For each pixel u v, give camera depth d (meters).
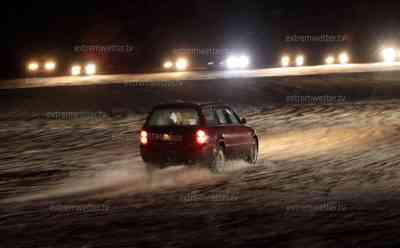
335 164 38.41
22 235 22.94
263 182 33.22
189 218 24.84
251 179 34.31
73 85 107.06
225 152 37.75
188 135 35.91
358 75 110.75
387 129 56.09
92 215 26.22
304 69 129.12
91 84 108.12
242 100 85.06
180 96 89.81
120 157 45.06
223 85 101.00
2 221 25.59
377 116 66.38
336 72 117.75
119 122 67.56
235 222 23.84
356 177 33.62
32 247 21.12
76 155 46.78
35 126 66.00
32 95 93.81
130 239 21.72
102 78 122.38
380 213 24.53
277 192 30.14
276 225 23.08
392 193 28.88
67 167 41.28
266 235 21.58
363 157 40.84
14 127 65.62
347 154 42.50
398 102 78.31
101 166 41.25
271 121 66.00
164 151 36.22
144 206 27.83
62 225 24.45
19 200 30.62
